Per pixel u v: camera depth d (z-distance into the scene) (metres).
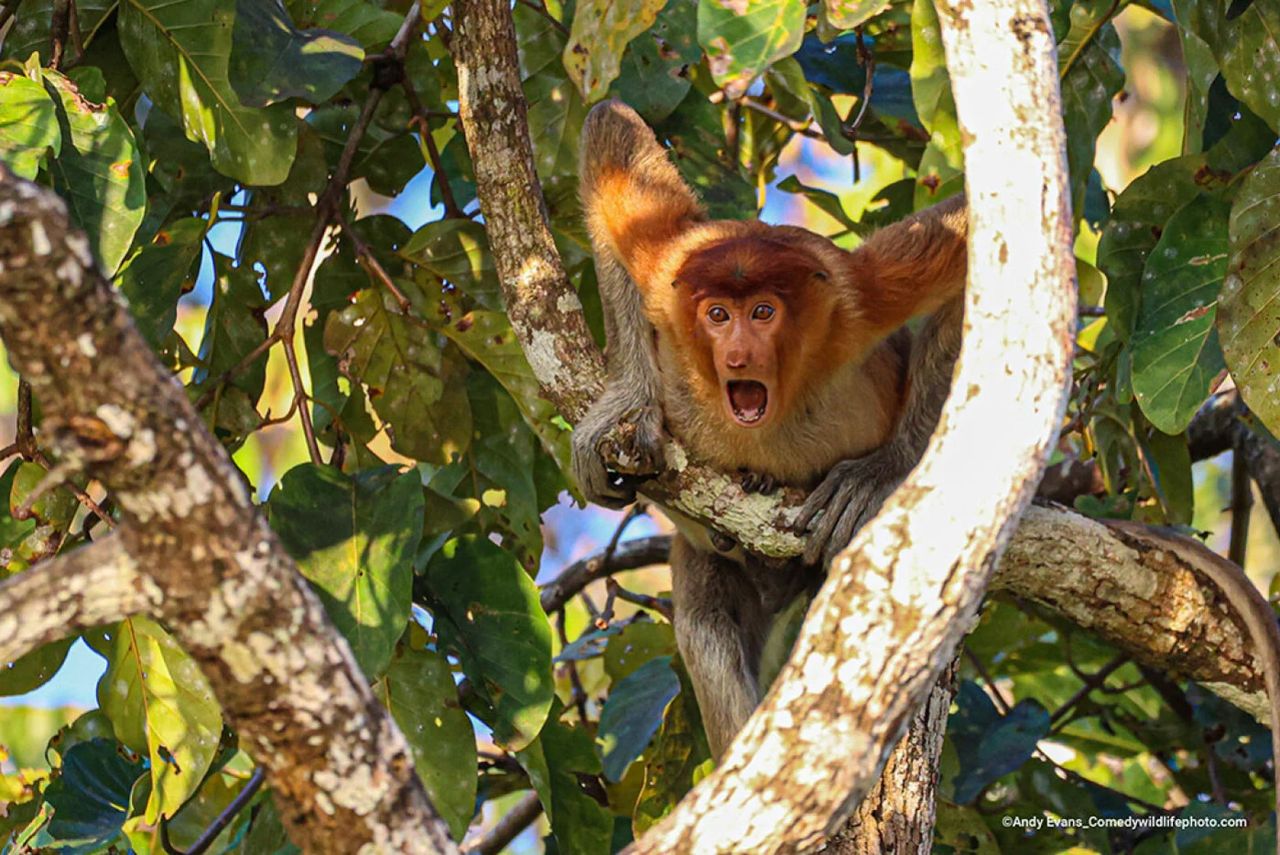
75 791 9.50
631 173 9.09
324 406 9.39
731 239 8.70
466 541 8.97
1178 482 10.48
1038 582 8.06
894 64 11.28
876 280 8.62
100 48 9.28
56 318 4.09
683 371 8.73
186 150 9.52
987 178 5.20
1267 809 10.70
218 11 8.47
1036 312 5.09
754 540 8.37
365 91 10.12
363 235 9.97
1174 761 11.83
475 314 9.55
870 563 4.90
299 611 4.54
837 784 4.82
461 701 9.34
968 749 10.30
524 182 8.69
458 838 8.50
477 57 8.63
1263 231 8.20
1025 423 5.00
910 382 8.89
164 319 8.90
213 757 8.52
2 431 17.59
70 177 7.95
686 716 10.28
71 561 4.44
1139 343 8.77
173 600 4.43
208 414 9.28
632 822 10.24
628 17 7.74
